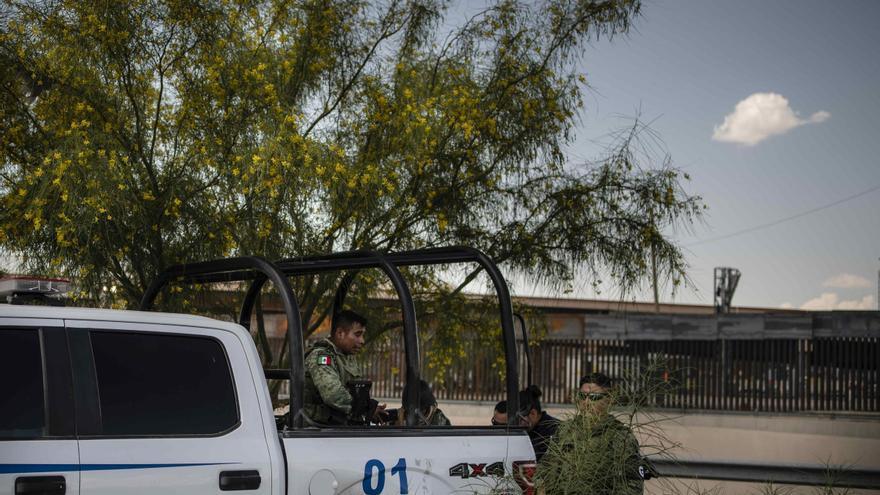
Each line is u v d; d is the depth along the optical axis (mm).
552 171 8578
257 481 4195
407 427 4754
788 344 20000
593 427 4863
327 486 4371
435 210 8062
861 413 19234
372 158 7734
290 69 7625
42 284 4895
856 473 8508
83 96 6953
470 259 5250
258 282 5855
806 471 8586
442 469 4746
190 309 7070
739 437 16688
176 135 7250
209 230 6902
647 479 4992
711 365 20484
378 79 8281
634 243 8406
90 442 3855
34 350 3877
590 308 21531
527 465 5055
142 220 6727
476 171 8211
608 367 20938
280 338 12773
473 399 20594
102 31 6836
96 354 4023
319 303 8492
